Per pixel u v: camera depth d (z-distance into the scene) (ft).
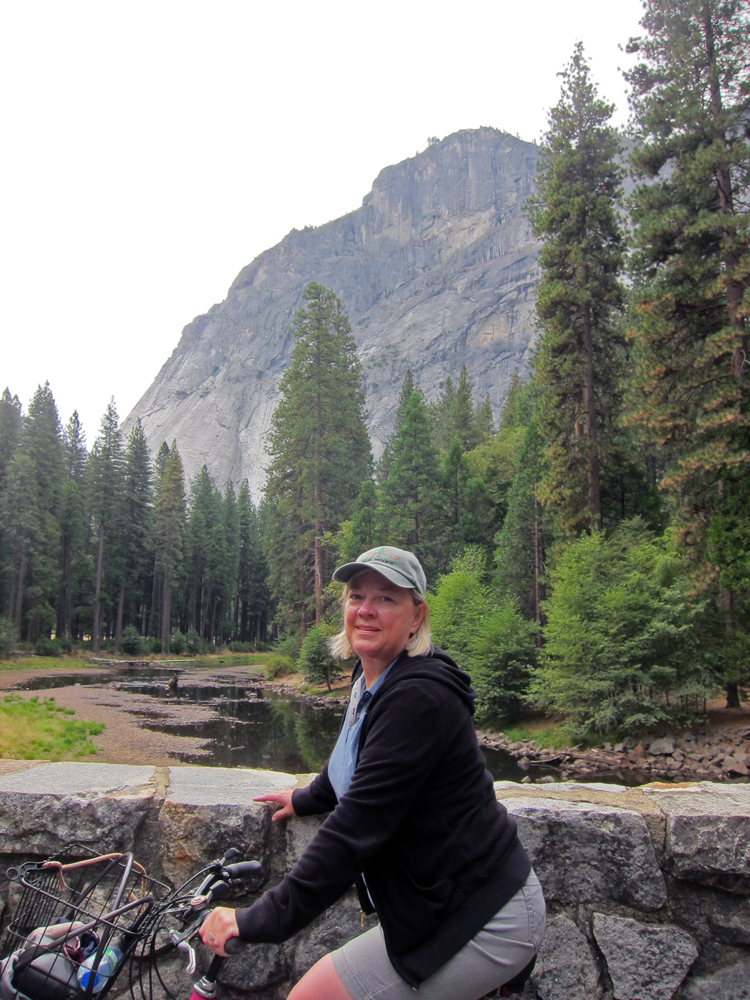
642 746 67.97
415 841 5.24
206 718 91.20
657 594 71.82
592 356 97.35
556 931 7.39
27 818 7.68
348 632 6.31
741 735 65.87
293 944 7.36
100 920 5.62
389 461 265.95
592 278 97.55
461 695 5.62
